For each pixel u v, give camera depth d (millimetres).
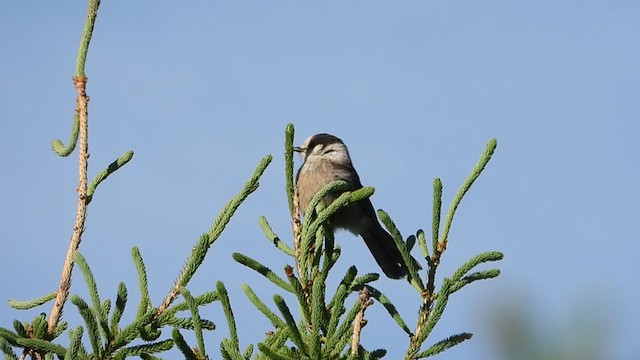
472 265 6426
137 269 6562
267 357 6254
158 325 6461
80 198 7113
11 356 6336
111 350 6215
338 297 6203
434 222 6805
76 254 6328
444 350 6426
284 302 5832
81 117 7355
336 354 6203
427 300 6652
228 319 6043
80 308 6035
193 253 6648
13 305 7074
